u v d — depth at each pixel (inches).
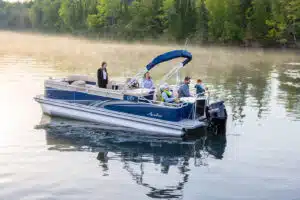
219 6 2642.7
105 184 292.2
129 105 445.7
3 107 549.0
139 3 3459.6
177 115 427.8
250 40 2513.5
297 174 316.2
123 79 865.5
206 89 470.6
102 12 3659.0
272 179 305.6
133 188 286.0
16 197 266.2
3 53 1721.2
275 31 2413.9
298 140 411.2
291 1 2363.4
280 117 514.9
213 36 2706.7
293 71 1144.2
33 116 499.2
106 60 1435.8
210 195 276.4
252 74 1046.4
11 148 372.8
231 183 297.7
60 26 4598.9
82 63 1282.0
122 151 372.5
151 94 457.1
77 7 4067.4
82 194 273.6
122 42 3267.7
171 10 2965.1
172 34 2898.6
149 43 3078.2
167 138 418.0
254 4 2496.3
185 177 309.3
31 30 5236.2
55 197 267.4
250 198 271.9
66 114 485.4
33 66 1145.4
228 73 1064.8
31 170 317.4
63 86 487.2
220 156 360.5
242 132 443.2
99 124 463.5
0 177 301.1
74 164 333.7
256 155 363.9
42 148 375.2
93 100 469.1
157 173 316.8
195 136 427.2
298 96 681.0
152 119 428.8
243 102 619.5
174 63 1396.4
